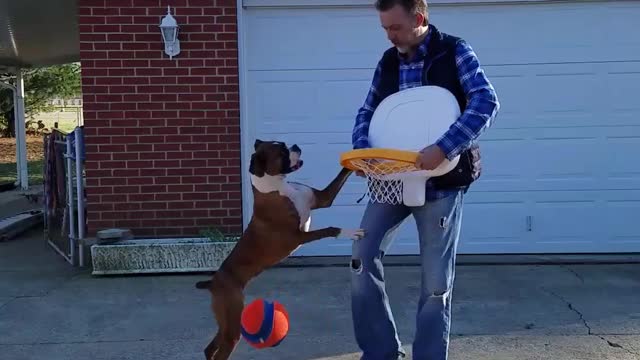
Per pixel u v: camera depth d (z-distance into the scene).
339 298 5.70
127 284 6.18
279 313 3.40
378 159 3.30
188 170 6.77
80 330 4.98
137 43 6.63
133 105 6.68
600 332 4.81
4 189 13.87
